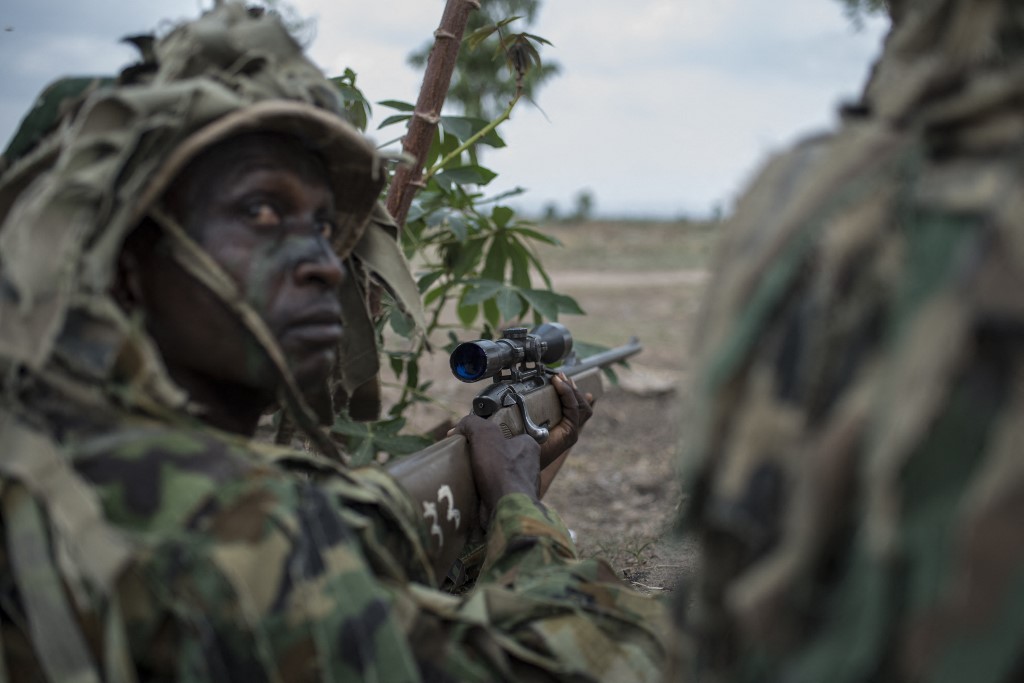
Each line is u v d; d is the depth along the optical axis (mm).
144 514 1200
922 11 995
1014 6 915
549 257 18328
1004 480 782
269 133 1417
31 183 1403
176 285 1395
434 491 1840
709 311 950
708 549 949
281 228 1424
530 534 1744
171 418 1310
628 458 4570
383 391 5211
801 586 846
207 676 1175
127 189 1279
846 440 836
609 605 1570
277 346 1412
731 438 898
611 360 3186
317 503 1290
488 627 1410
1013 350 795
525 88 2707
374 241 1836
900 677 815
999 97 860
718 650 954
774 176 962
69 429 1263
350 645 1214
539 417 2354
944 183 864
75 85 1431
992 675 775
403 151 2473
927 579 801
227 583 1183
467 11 2443
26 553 1206
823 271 872
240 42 1459
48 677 1259
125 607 1198
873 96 1031
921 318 825
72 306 1260
